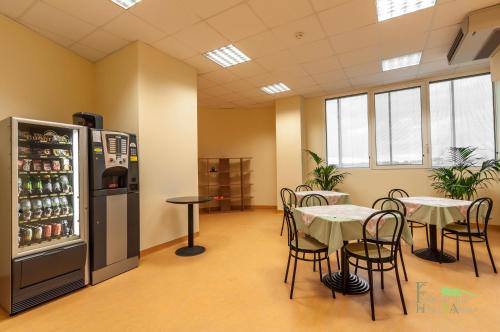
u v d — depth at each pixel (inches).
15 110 115.6
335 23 123.3
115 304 88.0
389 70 184.5
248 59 162.4
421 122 202.7
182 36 131.9
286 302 87.7
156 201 142.7
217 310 83.4
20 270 82.1
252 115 292.7
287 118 250.8
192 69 170.7
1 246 86.4
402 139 211.0
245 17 116.7
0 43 109.8
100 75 153.6
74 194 103.7
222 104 275.0
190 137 166.9
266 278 107.0
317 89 226.7
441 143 196.1
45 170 97.0
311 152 229.3
